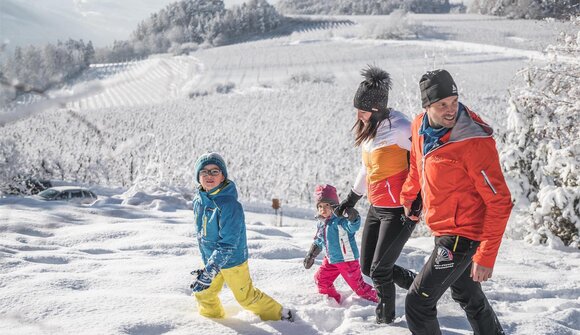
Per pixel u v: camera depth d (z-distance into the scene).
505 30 100.81
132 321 3.41
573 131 8.18
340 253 4.27
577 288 5.19
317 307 4.08
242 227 3.64
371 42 111.25
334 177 25.64
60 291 3.95
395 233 3.75
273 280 4.83
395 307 4.09
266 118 48.88
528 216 8.17
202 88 61.00
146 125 43.31
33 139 22.02
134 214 8.21
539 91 8.53
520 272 5.86
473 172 2.92
